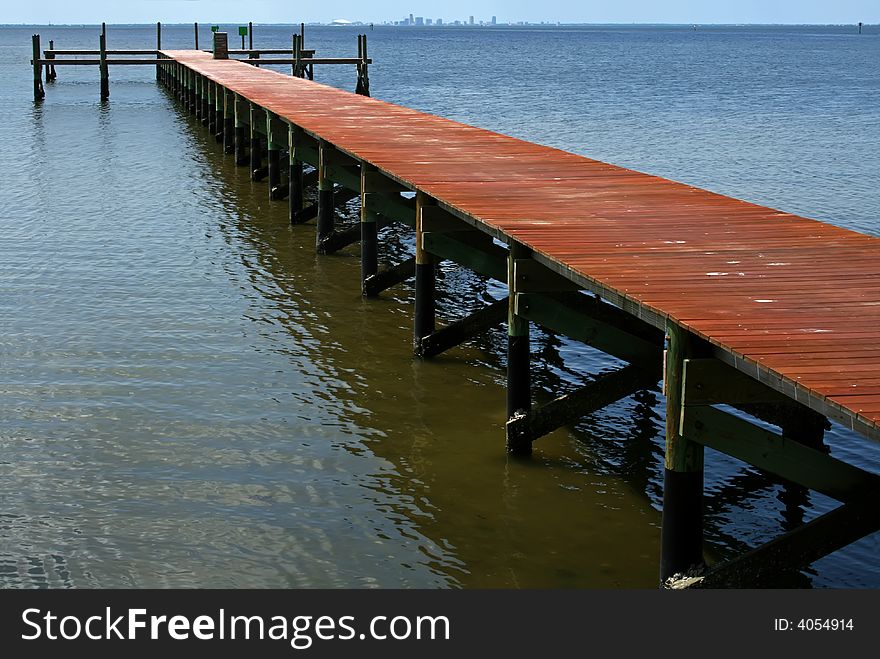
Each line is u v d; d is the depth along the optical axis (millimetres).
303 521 7848
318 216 16203
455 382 10805
